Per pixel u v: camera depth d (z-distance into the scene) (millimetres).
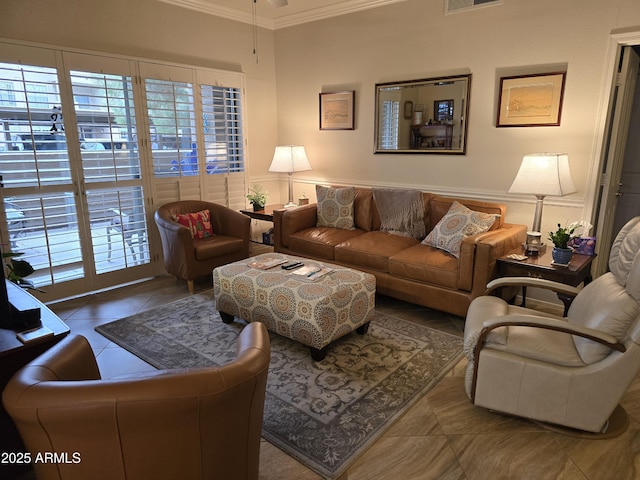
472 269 2949
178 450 1201
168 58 4109
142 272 4152
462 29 3637
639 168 4445
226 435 1275
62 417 1100
